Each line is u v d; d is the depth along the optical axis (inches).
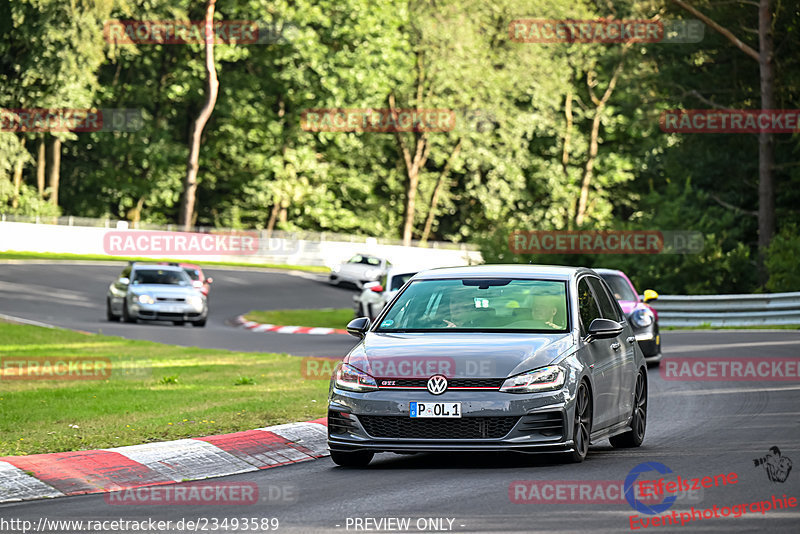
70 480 1362.0
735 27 6279.5
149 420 1830.7
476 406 1380.4
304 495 1268.5
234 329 4722.0
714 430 1800.0
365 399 1409.9
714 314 4662.9
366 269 7352.4
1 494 1283.2
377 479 1373.0
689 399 2255.2
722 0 6250.0
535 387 1390.3
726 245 5910.4
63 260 7470.5
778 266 5039.4
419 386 1400.1
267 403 2049.7
